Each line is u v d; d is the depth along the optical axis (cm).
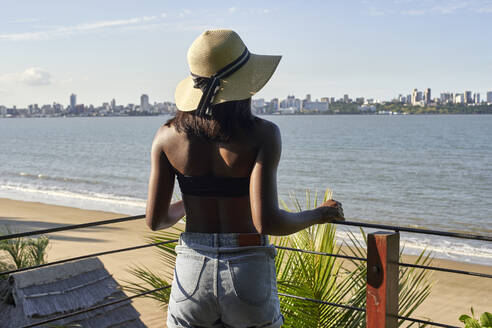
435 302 1000
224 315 172
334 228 303
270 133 165
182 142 171
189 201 176
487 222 2425
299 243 307
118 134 12656
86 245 1469
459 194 3319
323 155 6247
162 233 337
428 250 1538
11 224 1895
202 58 168
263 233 164
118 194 3105
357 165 5138
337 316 284
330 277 301
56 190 3266
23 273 488
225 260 169
